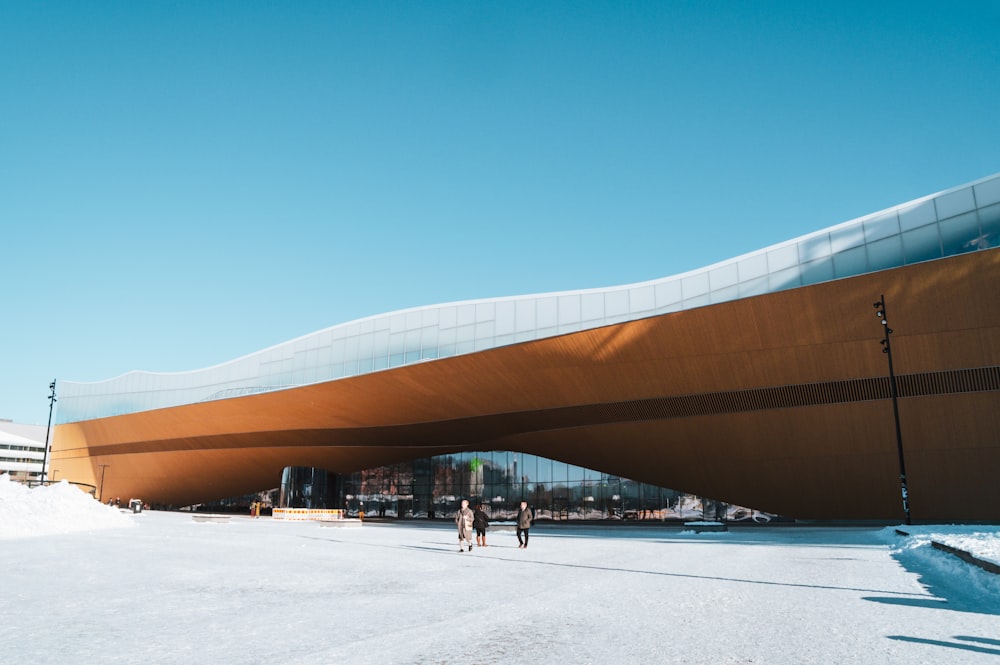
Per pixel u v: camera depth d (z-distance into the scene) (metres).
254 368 54.16
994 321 25.95
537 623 6.66
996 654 5.20
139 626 6.43
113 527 27.41
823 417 30.72
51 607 7.56
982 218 25.31
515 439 42.38
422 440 46.66
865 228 27.94
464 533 17.70
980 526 22.20
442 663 4.99
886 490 30.91
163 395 60.88
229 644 5.63
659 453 36.50
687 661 5.05
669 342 31.64
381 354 45.62
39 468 121.38
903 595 8.51
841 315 28.08
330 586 9.65
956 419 28.17
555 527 35.91
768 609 7.51
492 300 40.84
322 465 52.91
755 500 35.41
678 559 14.62
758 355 30.36
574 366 34.81
